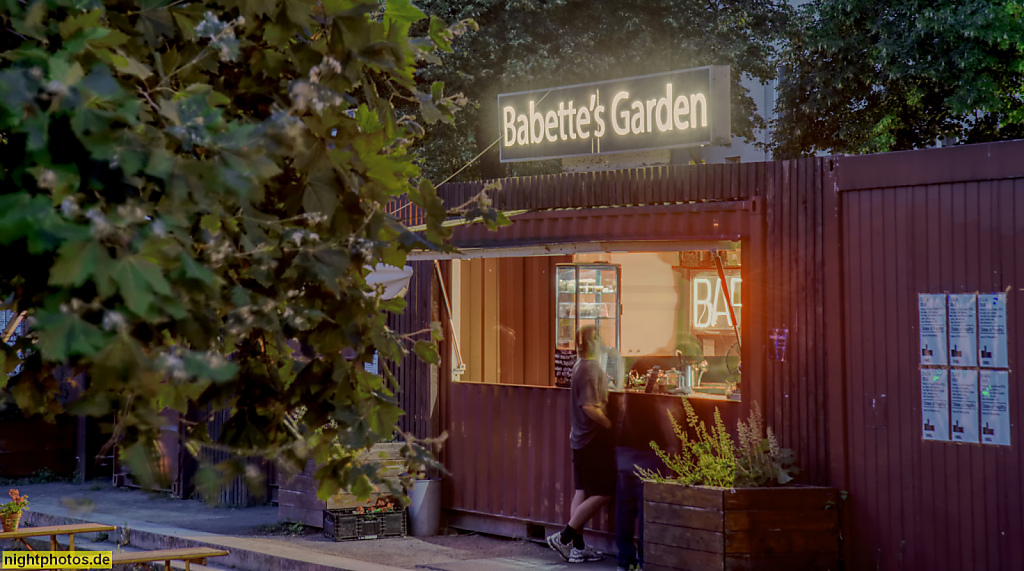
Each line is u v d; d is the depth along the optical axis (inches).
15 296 87.6
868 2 1001.5
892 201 304.0
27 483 623.2
